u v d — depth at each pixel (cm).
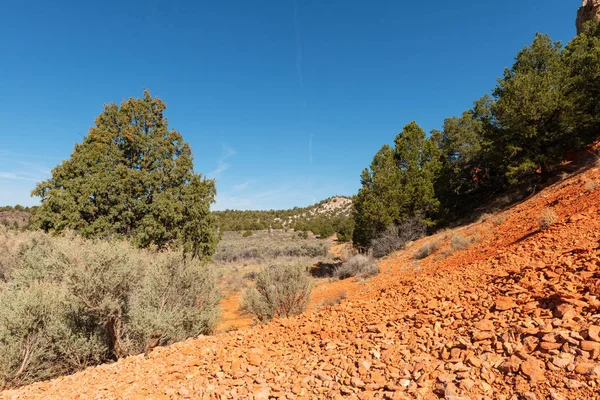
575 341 283
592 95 2162
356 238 3005
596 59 2044
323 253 4275
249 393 381
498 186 3045
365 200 2847
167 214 2139
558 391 241
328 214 11856
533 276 473
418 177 2755
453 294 538
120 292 886
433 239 2109
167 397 420
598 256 462
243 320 1520
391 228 2595
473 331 372
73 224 1988
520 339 325
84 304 842
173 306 998
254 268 3275
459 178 3341
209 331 1071
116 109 2370
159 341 908
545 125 2030
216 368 500
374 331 495
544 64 2389
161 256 1069
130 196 2202
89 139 2264
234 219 10775
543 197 1535
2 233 1842
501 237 1178
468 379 288
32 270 1188
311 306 1294
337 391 342
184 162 2391
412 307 564
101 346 880
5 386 702
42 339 780
